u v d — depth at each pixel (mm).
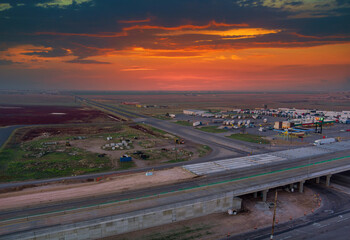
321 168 74688
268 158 84188
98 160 93125
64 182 70562
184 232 47875
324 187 73688
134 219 47281
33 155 98562
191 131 158750
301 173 70125
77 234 43125
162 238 45719
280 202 63188
